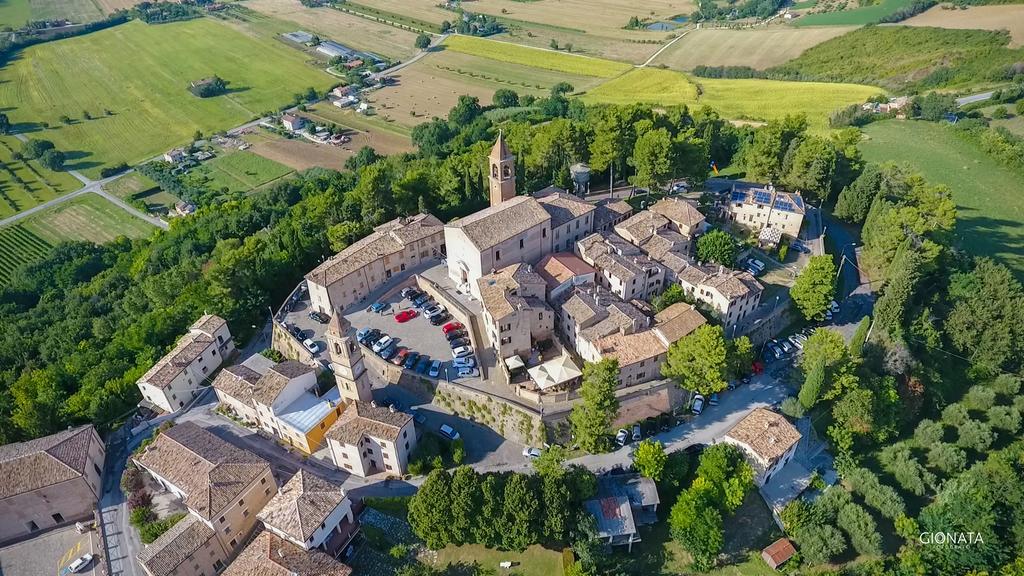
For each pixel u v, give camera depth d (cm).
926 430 11625
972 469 10600
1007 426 11794
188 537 9300
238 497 9719
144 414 12344
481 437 11381
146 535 9894
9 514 10069
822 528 9731
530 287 12425
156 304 16225
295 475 9812
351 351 10781
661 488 10456
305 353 12912
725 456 10231
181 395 12456
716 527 9394
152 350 13800
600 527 9494
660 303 13000
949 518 9838
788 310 13838
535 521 9356
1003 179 19888
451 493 9369
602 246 14025
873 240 14962
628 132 17800
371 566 9588
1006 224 17588
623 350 11594
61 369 14362
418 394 12081
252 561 8862
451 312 13612
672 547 9869
